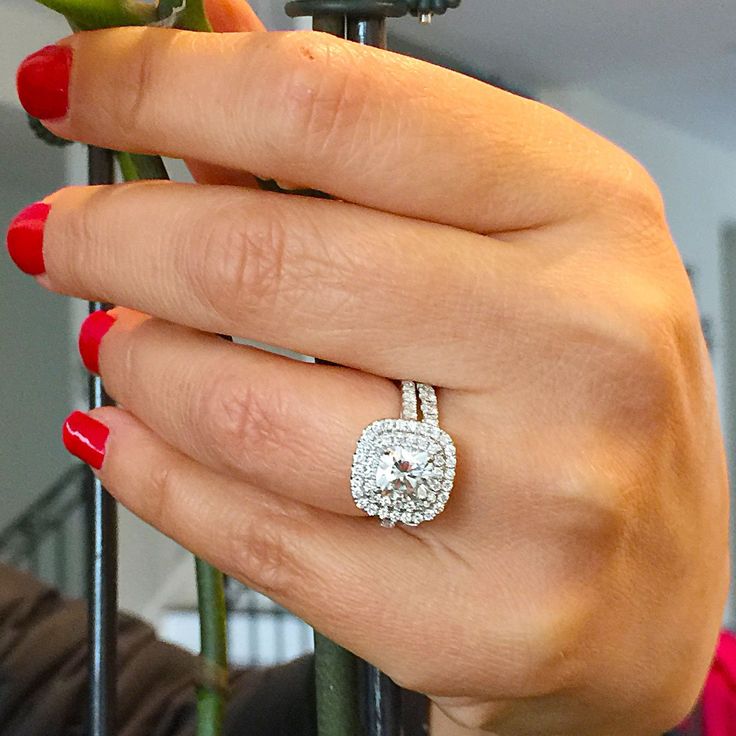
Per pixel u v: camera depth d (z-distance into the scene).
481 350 0.12
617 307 0.13
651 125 1.43
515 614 0.13
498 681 0.13
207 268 0.12
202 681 0.15
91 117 0.12
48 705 0.25
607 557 0.14
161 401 0.13
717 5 0.93
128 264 0.13
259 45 0.12
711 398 0.16
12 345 1.58
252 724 0.24
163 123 0.12
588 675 0.14
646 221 0.14
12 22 0.63
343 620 0.13
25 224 0.14
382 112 0.12
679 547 0.15
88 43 0.12
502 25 0.92
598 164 0.14
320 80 0.12
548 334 0.13
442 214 0.13
